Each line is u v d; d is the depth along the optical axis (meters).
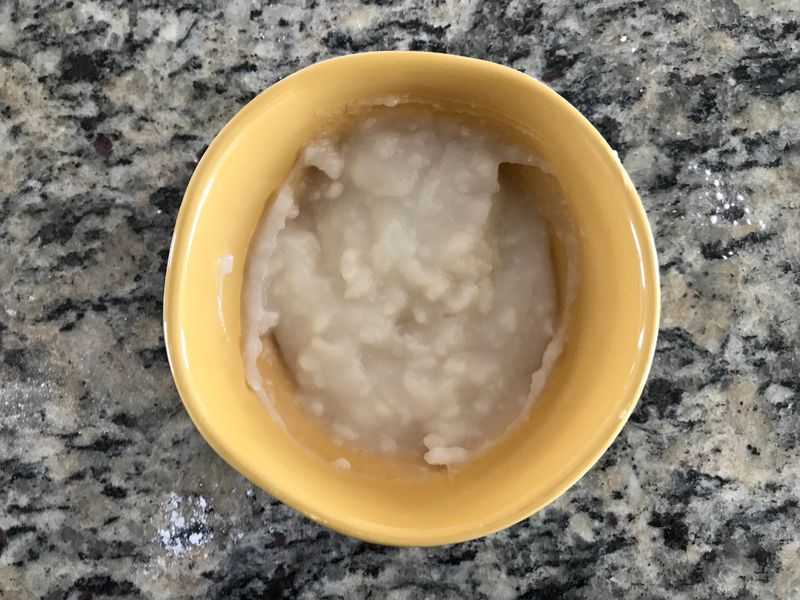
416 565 0.22
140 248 0.22
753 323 0.22
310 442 0.20
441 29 0.22
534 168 0.20
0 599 0.22
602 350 0.19
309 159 0.20
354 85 0.19
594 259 0.19
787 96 0.22
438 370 0.20
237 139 0.18
